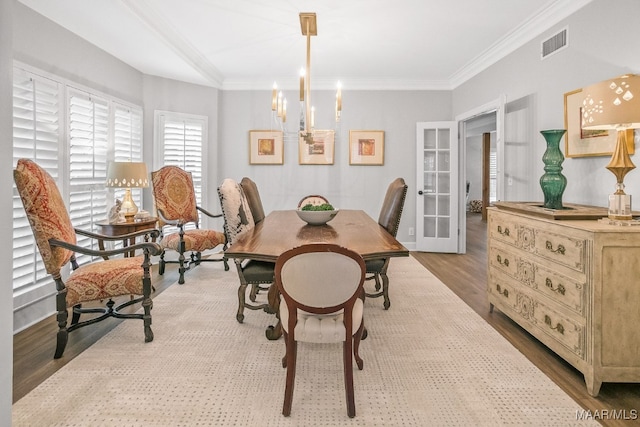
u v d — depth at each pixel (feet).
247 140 17.33
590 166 8.90
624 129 6.43
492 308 9.41
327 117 17.40
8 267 3.92
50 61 9.70
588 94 6.51
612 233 5.70
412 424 5.08
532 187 11.27
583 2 9.04
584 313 5.96
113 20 9.84
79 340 7.84
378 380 6.22
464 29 11.37
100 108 11.87
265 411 5.37
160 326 8.51
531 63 11.30
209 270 13.70
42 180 6.98
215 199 16.84
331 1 9.61
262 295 10.80
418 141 17.02
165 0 9.54
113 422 5.10
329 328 5.28
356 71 15.93
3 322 3.87
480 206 36.04
